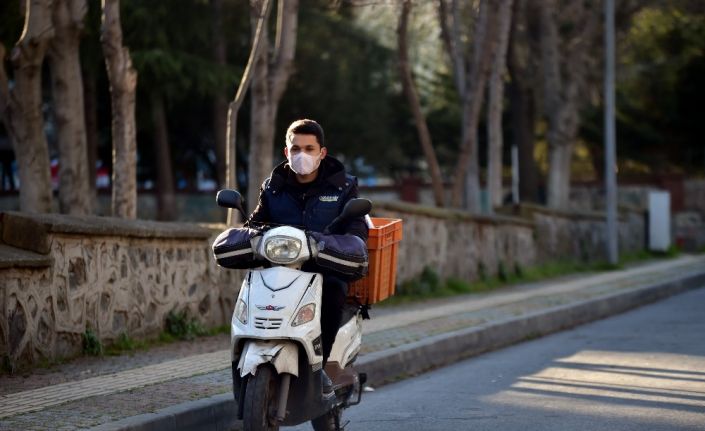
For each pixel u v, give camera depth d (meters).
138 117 67.38
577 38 63.81
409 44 80.19
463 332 26.00
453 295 39.47
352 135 84.25
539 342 28.59
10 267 19.14
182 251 25.77
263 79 32.38
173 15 64.88
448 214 41.41
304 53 77.56
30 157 26.83
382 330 26.75
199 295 26.41
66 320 21.08
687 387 19.52
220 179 70.50
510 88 68.88
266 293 12.83
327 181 13.95
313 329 12.91
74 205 27.86
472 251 44.25
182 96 65.00
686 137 104.38
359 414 17.64
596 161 106.88
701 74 98.56
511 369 22.84
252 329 12.70
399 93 96.62
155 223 25.22
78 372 19.52
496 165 53.22
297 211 14.01
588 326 32.72
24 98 26.69
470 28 61.00
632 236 72.25
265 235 13.05
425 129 46.09
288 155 13.73
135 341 23.48
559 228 57.28
